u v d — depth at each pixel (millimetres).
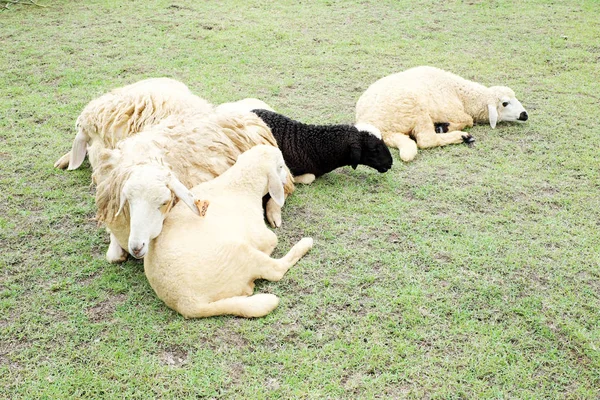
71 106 6633
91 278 4031
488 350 3410
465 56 8492
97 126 4809
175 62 8055
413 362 3328
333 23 9945
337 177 5418
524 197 5027
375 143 5180
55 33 9117
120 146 4039
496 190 5129
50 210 4766
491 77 7723
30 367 3293
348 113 6598
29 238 4422
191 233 3678
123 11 10336
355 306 3740
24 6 10500
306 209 4836
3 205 4805
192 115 4691
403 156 5652
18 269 4082
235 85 7309
